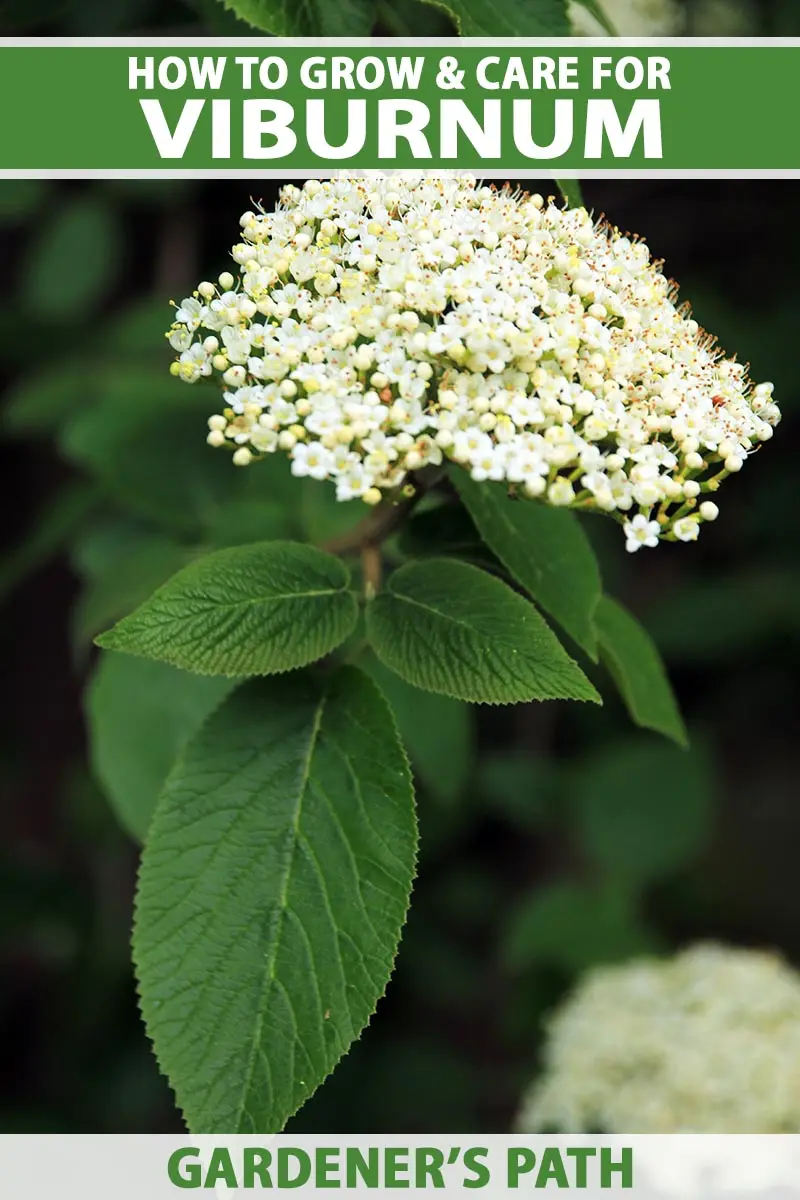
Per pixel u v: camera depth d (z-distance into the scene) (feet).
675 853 3.17
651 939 3.01
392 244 1.99
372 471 1.96
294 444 1.97
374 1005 1.95
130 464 2.47
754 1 2.86
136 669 2.21
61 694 4.33
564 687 1.97
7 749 3.94
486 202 2.02
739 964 2.50
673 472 2.03
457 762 2.36
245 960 1.96
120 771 2.19
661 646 3.47
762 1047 2.42
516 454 1.96
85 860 3.50
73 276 3.53
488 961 3.42
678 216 3.84
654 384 2.00
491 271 1.99
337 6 2.08
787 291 3.71
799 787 4.08
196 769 2.01
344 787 2.00
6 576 2.85
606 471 2.00
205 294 2.01
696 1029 2.43
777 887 3.93
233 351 2.00
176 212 3.55
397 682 2.35
